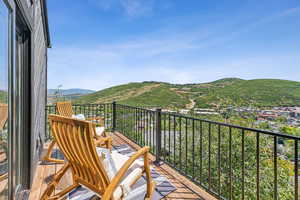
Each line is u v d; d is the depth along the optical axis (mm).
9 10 1626
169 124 3197
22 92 2342
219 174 2193
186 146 2736
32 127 2457
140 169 1839
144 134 4059
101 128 4043
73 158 1716
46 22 4730
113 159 2010
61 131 1651
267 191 6016
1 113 1567
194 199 2197
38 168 3047
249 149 6746
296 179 1500
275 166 1617
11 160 1741
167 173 2889
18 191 2146
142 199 2146
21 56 2303
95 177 1585
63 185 2473
